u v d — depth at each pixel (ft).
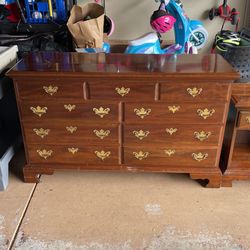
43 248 4.54
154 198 5.52
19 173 6.14
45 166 5.77
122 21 7.97
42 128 5.41
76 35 6.49
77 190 5.71
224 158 5.80
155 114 5.19
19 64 5.28
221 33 6.77
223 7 7.47
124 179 6.00
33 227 4.90
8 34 7.19
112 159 5.69
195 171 5.66
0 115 6.93
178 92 4.98
